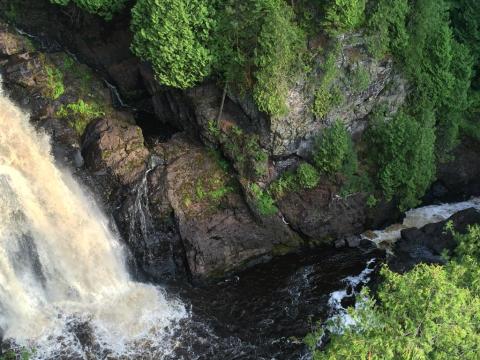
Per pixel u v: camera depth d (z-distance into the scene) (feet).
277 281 106.32
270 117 103.91
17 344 90.48
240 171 110.11
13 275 95.30
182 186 108.99
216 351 92.48
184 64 102.83
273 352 92.63
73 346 90.94
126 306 99.14
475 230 80.43
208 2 99.55
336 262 110.01
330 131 107.86
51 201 103.09
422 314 60.49
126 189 108.17
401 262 105.09
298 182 110.42
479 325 60.44
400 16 106.42
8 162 102.78
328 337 94.12
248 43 101.60
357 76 105.40
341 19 100.42
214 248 106.73
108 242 105.09
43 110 112.27
